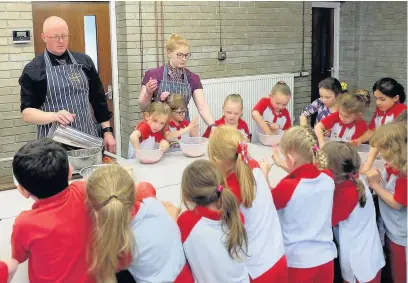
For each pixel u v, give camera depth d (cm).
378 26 641
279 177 226
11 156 444
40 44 450
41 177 139
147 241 146
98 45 482
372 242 204
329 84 328
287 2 578
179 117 286
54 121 244
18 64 431
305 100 622
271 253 171
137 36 479
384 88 283
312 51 652
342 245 204
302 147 182
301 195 180
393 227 219
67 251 138
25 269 150
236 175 170
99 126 304
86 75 286
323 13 655
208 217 155
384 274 230
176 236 154
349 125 294
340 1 656
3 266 133
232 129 177
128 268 151
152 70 298
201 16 516
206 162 160
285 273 173
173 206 180
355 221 201
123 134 511
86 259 140
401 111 281
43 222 137
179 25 503
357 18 661
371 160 232
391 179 216
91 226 143
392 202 205
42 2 444
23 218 139
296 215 183
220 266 154
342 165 193
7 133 438
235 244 155
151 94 291
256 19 557
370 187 225
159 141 270
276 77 577
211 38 528
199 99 310
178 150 279
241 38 550
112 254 137
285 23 582
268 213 174
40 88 271
